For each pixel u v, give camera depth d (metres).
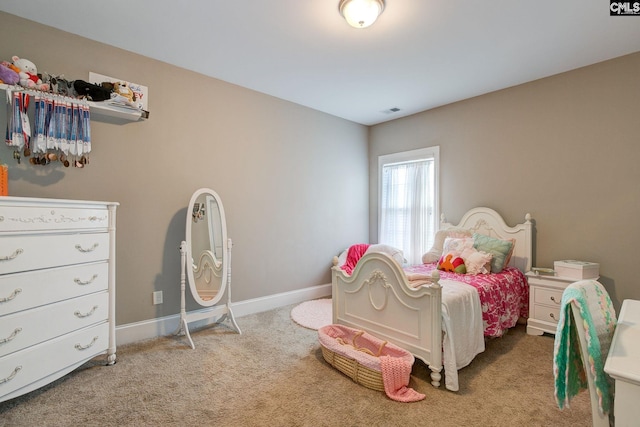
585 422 1.67
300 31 2.34
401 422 1.66
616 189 2.74
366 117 4.45
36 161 2.21
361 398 1.87
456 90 3.46
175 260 2.91
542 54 2.67
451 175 3.87
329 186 4.30
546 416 1.71
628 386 0.80
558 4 2.01
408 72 3.02
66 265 1.97
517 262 3.24
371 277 2.33
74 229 2.01
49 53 2.28
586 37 2.41
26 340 1.76
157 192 2.81
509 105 3.37
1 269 1.67
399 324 2.17
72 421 1.66
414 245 4.26
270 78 3.17
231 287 3.32
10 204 1.71
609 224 2.77
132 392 1.93
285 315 3.41
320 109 4.11
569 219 2.99
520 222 3.30
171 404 1.81
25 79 2.03
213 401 1.84
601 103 2.80
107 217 2.25
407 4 2.01
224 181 3.25
